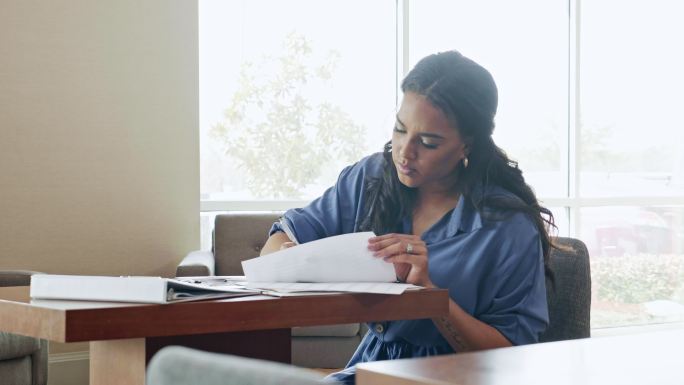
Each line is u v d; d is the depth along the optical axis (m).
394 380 0.71
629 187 6.03
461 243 1.60
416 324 1.59
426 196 1.67
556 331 1.66
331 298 1.31
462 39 5.53
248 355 1.60
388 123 5.29
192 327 1.22
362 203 1.76
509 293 1.57
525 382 0.71
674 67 6.15
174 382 0.71
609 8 5.96
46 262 4.27
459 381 0.69
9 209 4.19
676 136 6.16
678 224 6.16
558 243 1.70
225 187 4.93
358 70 5.23
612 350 0.87
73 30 4.32
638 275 6.03
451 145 1.61
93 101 4.36
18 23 4.20
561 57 5.83
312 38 5.11
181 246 4.57
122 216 4.43
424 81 1.60
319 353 4.21
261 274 1.47
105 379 1.46
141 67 4.46
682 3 6.17
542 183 5.79
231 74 4.93
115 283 1.24
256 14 4.98
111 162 4.40
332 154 5.16
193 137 4.60
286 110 5.05
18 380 3.31
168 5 4.53
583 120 5.89
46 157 4.26
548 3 5.78
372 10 5.27
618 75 5.99
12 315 1.25
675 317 6.14
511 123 5.70
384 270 1.44
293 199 5.07
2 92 4.18
